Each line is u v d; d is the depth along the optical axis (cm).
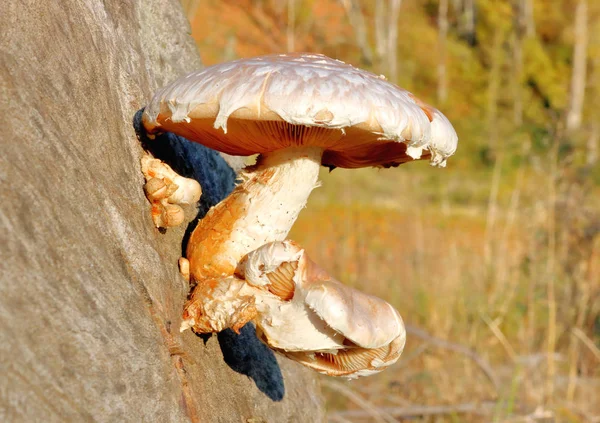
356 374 50
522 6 472
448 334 128
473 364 117
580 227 142
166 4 63
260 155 50
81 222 42
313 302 46
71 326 40
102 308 42
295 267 47
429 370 117
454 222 222
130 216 46
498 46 437
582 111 410
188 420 46
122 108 50
